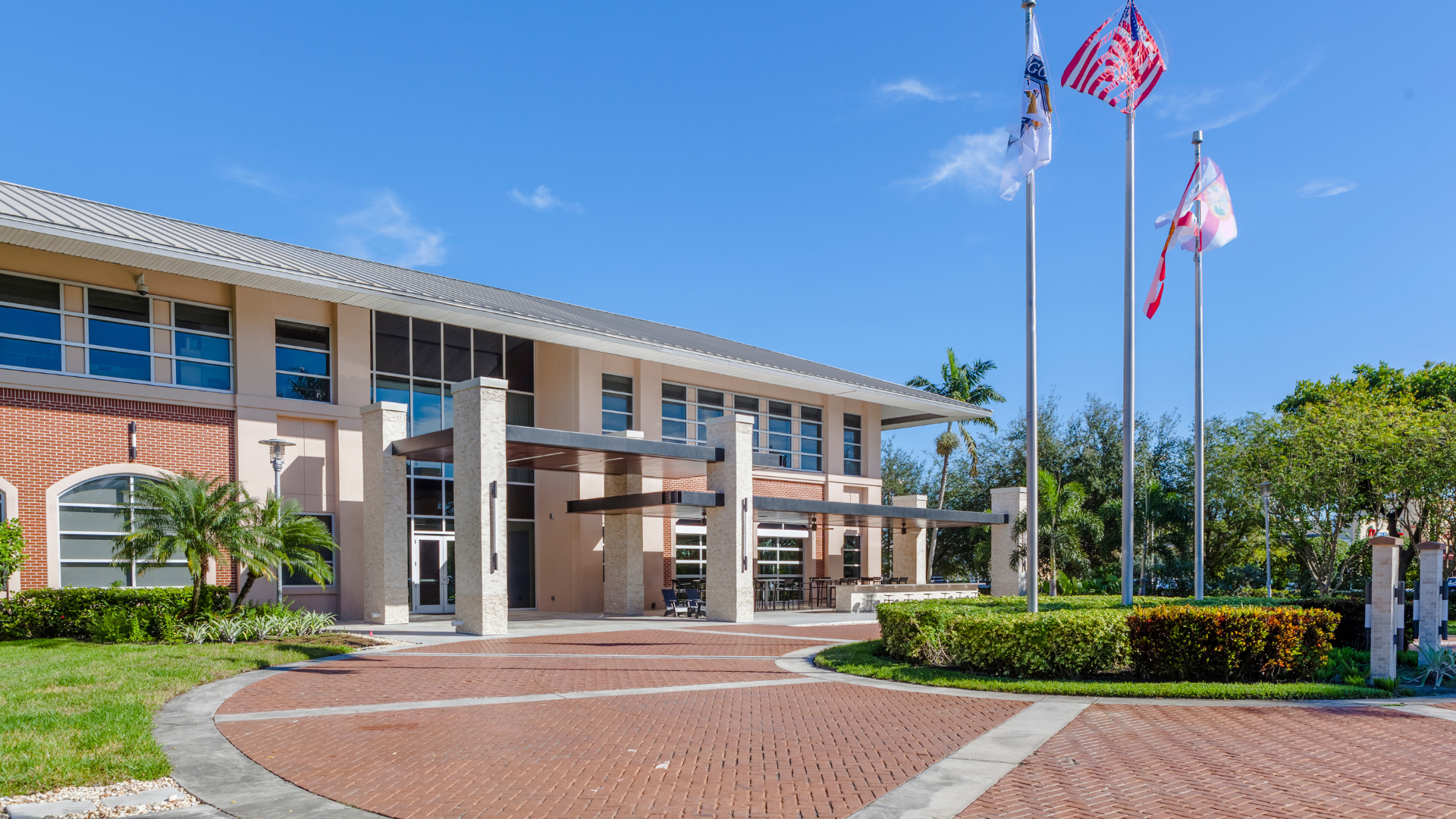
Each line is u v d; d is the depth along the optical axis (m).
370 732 9.31
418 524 25.47
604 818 6.51
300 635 18.30
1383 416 28.45
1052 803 6.82
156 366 20.94
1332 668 13.12
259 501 21.66
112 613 17.23
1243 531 37.59
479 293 28.28
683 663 15.09
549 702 11.12
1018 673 12.93
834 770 7.81
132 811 6.68
